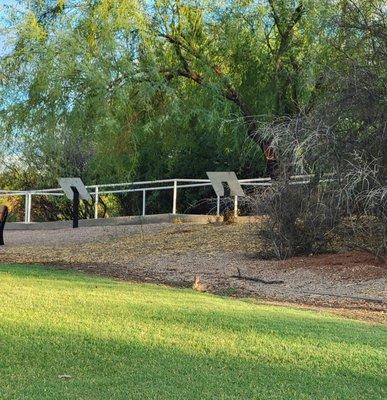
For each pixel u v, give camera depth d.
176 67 19.05
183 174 25.94
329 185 13.23
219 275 13.23
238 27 18.84
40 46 17.08
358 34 15.02
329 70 14.31
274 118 16.89
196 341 7.29
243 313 8.96
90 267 14.08
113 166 19.89
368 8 15.28
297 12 18.33
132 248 16.73
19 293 9.67
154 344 7.07
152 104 18.91
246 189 22.33
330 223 13.76
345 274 12.56
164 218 22.42
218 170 24.47
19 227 23.97
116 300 9.42
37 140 18.16
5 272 12.08
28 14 17.23
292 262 13.69
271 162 18.06
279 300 11.04
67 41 17.03
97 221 23.34
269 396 5.61
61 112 17.47
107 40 17.27
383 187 12.40
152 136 19.97
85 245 17.89
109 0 17.52
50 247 17.94
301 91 17.94
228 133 19.98
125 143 18.72
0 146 18.72
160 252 15.91
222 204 23.58
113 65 17.55
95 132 17.66
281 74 18.78
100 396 5.40
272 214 14.35
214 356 6.75
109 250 16.69
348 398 5.71
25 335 7.19
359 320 9.35
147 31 18.30
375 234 13.34
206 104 19.19
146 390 5.59
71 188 22.28
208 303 9.68
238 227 18.27
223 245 16.12
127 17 17.52
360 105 13.36
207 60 19.08
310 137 12.95
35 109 17.56
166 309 8.90
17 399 5.26
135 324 7.93
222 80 18.86
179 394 5.52
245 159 22.23
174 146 21.03
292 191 14.07
